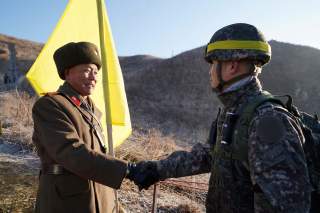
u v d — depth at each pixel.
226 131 1.85
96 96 3.32
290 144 1.62
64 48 2.43
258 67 1.97
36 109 2.31
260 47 1.90
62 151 2.17
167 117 29.17
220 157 1.89
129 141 8.51
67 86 2.46
